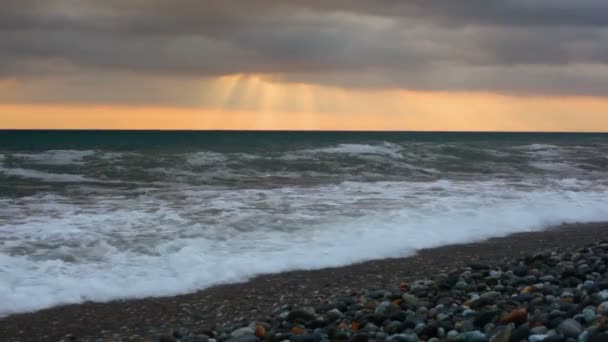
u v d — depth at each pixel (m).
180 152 24.89
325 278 9.36
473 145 32.75
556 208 15.66
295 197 15.74
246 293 8.53
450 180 20.81
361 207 14.34
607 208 16.14
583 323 6.00
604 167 26.81
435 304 7.37
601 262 9.03
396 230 12.29
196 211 13.34
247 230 11.72
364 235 11.78
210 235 11.22
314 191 17.02
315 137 53.09
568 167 26.48
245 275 9.34
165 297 8.29
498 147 31.59
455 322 6.47
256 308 7.90
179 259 9.71
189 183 18.72
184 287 8.67
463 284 8.15
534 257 9.84
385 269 9.96
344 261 10.34
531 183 20.45
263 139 36.84
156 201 14.73
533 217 14.51
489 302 7.07
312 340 6.06
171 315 7.61
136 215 12.77
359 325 6.58
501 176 22.69
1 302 7.71
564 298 7.04
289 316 7.05
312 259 10.22
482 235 12.73
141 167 21.42
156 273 9.09
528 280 8.30
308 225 12.28
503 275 8.66
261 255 10.20
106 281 8.62
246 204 14.41
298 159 24.52
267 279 9.23
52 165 21.39
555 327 5.91
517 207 15.35
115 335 6.93
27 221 11.97
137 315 7.59
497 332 5.81
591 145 34.81
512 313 6.18
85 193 16.12
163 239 10.79
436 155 27.70
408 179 20.91
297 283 9.05
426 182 19.95
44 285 8.31
